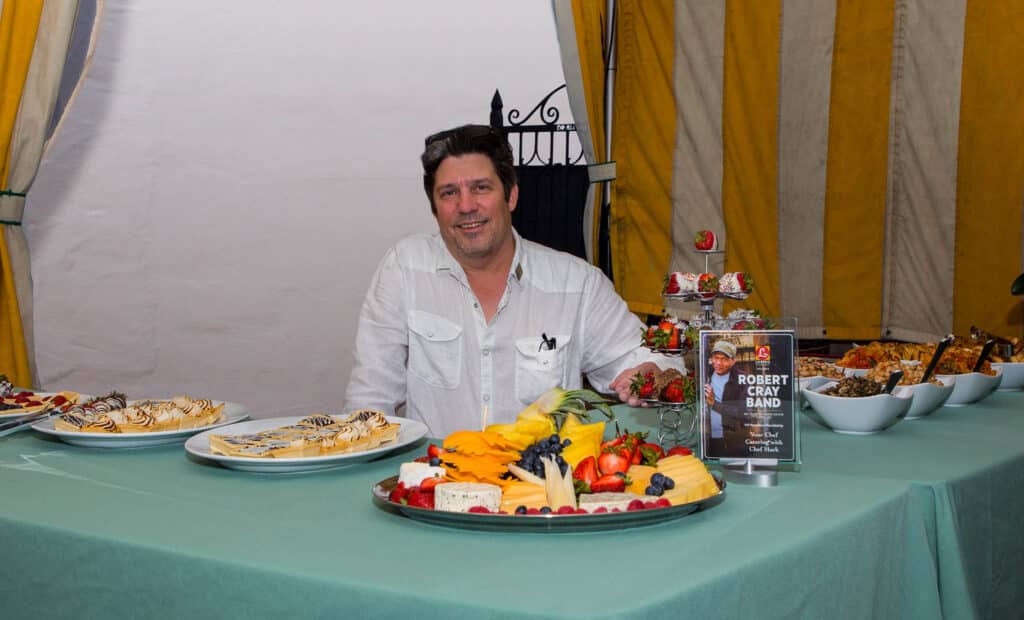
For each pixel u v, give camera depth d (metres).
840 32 4.33
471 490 1.28
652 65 4.77
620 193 4.92
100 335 6.43
